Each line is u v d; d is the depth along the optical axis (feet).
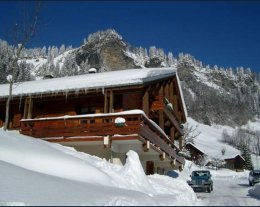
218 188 92.63
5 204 24.80
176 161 91.56
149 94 73.46
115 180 43.11
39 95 68.80
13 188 31.14
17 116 80.43
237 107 629.92
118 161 62.59
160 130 70.59
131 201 29.19
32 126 65.51
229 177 167.02
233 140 421.18
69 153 51.60
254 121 615.16
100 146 63.98
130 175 46.55
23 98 70.28
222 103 616.80
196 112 541.34
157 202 31.60
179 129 98.07
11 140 49.24
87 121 62.34
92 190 33.01
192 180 80.28
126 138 58.03
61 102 76.07
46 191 30.99
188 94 629.51
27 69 262.67
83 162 45.93
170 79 84.43
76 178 40.96
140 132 58.03
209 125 512.22
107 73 81.61
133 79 62.08
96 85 63.62
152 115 81.30
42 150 47.78
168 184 57.98
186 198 45.52
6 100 72.28
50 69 468.34
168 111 81.35
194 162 227.61
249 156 274.16
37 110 77.36
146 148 60.70
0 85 90.89
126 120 60.18
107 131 59.57
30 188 31.65
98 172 42.98
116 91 64.49
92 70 100.37
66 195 29.94
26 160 43.37
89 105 73.46
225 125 542.98
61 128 63.00
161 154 72.59
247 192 78.23
